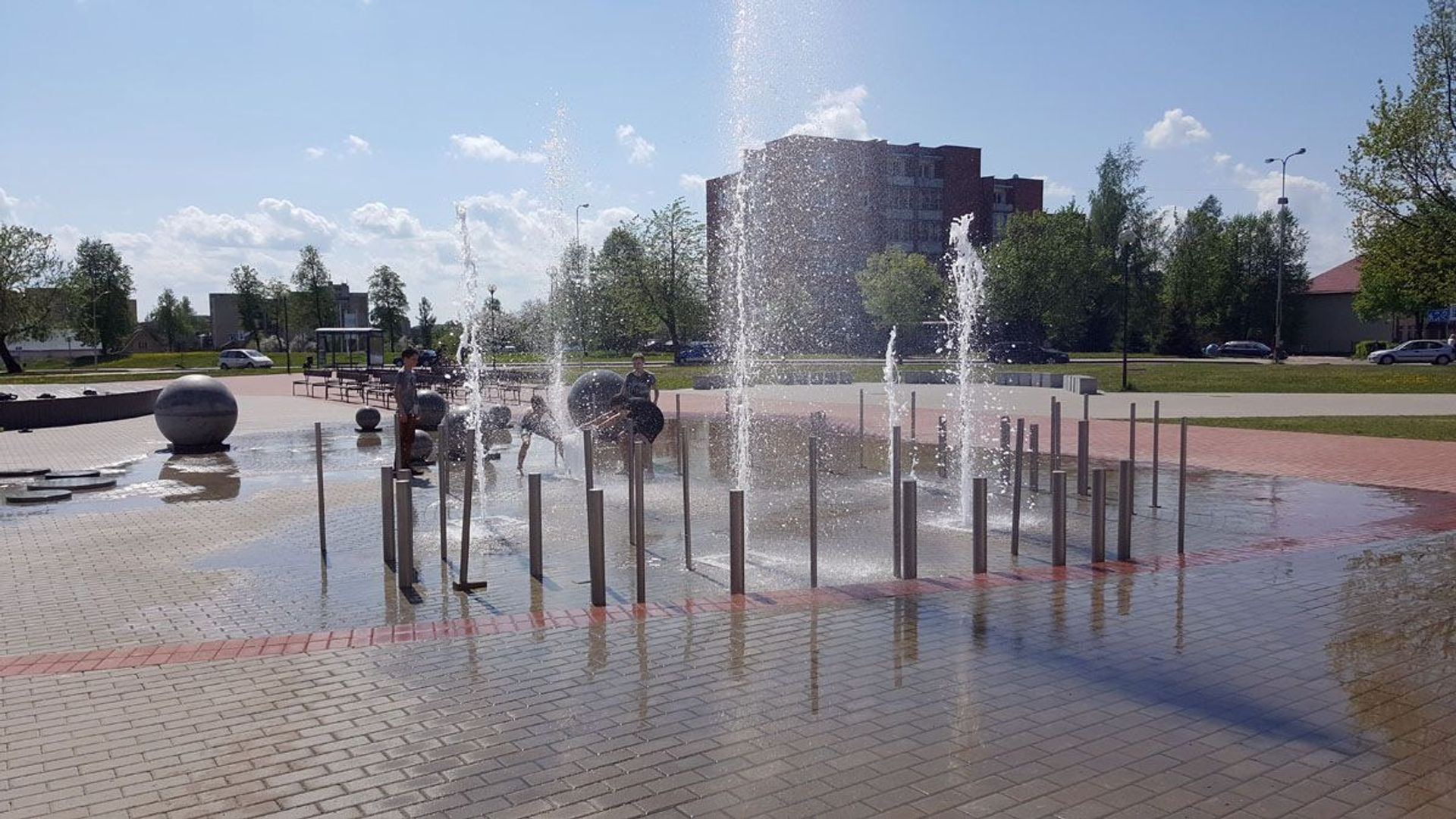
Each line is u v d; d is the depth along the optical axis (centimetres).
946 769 502
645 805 465
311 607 834
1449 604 809
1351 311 8394
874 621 767
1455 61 3212
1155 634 730
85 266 9712
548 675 652
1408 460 1716
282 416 3050
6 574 971
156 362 8644
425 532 1174
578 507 1330
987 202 9938
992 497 1395
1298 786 479
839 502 1351
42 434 2583
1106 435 2170
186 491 1520
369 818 458
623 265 6694
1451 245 3275
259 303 9925
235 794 486
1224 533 1116
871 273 7519
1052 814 453
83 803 479
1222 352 7838
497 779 497
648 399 1755
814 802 466
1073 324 7831
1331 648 695
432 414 2489
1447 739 536
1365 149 3350
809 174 7700
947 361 6228
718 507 1317
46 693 633
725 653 692
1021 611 793
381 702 607
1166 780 487
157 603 857
